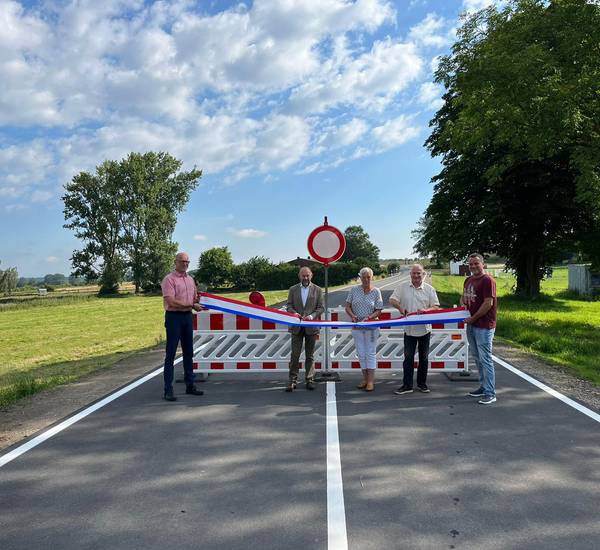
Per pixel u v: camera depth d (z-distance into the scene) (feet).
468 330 23.94
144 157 240.73
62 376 31.86
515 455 16.31
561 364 32.22
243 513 12.65
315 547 11.02
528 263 99.35
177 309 24.50
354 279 240.73
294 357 25.93
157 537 11.60
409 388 24.94
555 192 84.43
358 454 16.55
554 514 12.37
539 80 50.31
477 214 91.71
